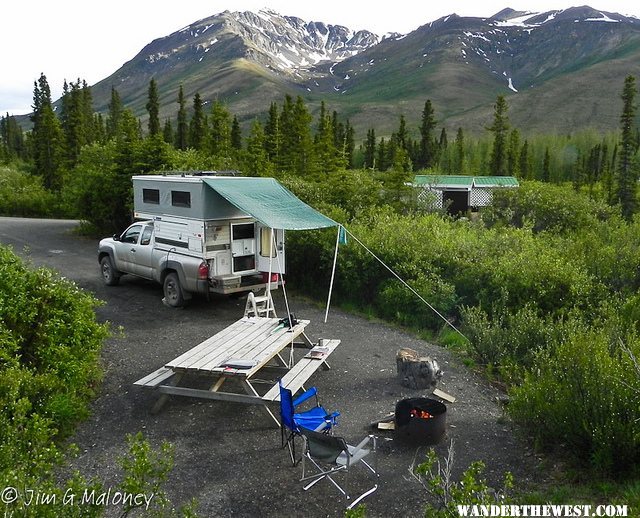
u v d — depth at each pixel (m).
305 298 14.11
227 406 7.70
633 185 39.47
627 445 5.53
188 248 12.37
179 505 5.38
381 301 12.66
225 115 36.28
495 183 36.75
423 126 69.00
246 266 12.73
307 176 30.55
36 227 26.36
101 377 8.53
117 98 77.94
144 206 13.60
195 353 7.76
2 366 6.86
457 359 9.84
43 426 4.93
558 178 80.25
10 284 7.69
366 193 21.33
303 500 5.50
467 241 13.86
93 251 20.11
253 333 8.75
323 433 5.63
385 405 7.80
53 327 7.66
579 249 14.39
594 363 6.16
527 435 6.70
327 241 14.07
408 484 5.77
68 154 46.09
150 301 13.37
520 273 11.62
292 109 42.72
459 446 6.57
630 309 10.34
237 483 5.80
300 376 7.61
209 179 12.05
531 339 9.55
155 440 6.73
